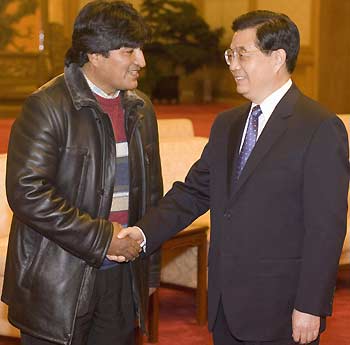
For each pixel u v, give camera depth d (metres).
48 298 3.17
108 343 3.38
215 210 3.13
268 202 2.98
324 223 2.91
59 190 3.15
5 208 5.39
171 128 7.23
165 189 6.13
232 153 3.12
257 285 3.01
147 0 17.94
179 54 17.77
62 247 3.14
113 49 3.07
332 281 2.97
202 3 19.22
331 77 15.94
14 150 3.12
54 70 15.84
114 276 3.32
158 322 5.20
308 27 16.14
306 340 2.98
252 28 2.98
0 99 15.46
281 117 3.01
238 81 3.04
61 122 3.12
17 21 15.48
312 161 2.93
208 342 5.13
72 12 17.38
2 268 4.77
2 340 5.02
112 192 3.22
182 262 5.59
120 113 3.28
